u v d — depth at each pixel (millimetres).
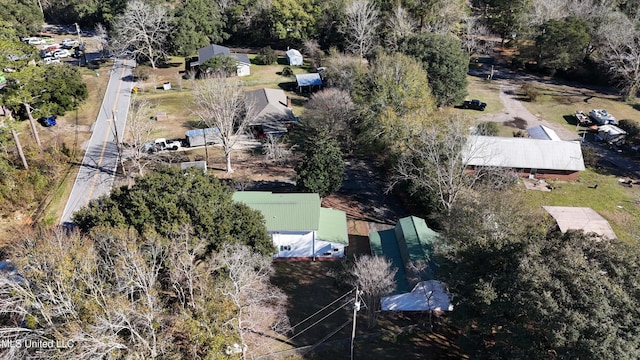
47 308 28547
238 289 33125
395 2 96062
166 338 30531
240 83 81062
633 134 68750
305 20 102688
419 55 76562
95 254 32625
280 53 109000
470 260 32844
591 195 57469
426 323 39219
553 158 60000
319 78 87750
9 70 57656
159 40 97312
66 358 27453
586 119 75062
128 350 28875
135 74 90188
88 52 106875
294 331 38406
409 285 40000
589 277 27250
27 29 114000
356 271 38906
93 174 60688
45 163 60500
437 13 95500
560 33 87000
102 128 72312
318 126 65312
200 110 73625
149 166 62062
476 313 30422
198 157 65875
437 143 49000
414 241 43812
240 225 39250
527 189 58531
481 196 41000
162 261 34219
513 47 106188
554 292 27281
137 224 37594
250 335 37594
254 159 65812
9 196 52688
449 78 75750
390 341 37406
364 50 93188
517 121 76000
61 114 73250
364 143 61312
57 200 55281
